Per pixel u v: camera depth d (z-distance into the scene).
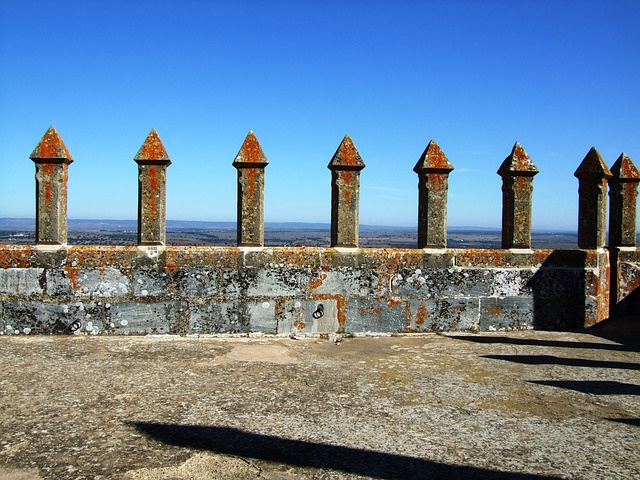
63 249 8.88
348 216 9.58
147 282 9.05
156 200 9.07
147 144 9.04
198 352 7.96
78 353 7.72
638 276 11.42
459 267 9.88
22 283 8.83
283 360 7.63
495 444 4.73
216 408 5.50
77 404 5.53
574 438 4.89
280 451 4.50
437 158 9.77
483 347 8.70
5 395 5.77
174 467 4.17
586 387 6.47
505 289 10.06
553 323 10.21
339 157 9.48
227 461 4.29
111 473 4.05
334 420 5.24
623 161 11.52
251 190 9.28
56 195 8.88
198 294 9.15
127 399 5.71
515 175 10.08
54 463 4.20
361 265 9.55
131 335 9.03
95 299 8.96
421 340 9.22
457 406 5.73
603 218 10.58
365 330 9.58
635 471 4.25
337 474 4.12
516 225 10.14
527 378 6.85
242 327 9.26
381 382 6.59
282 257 9.33
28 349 7.92
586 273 10.32
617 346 8.84
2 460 4.24
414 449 4.60
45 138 8.82
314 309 9.42
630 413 5.58
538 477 4.12
